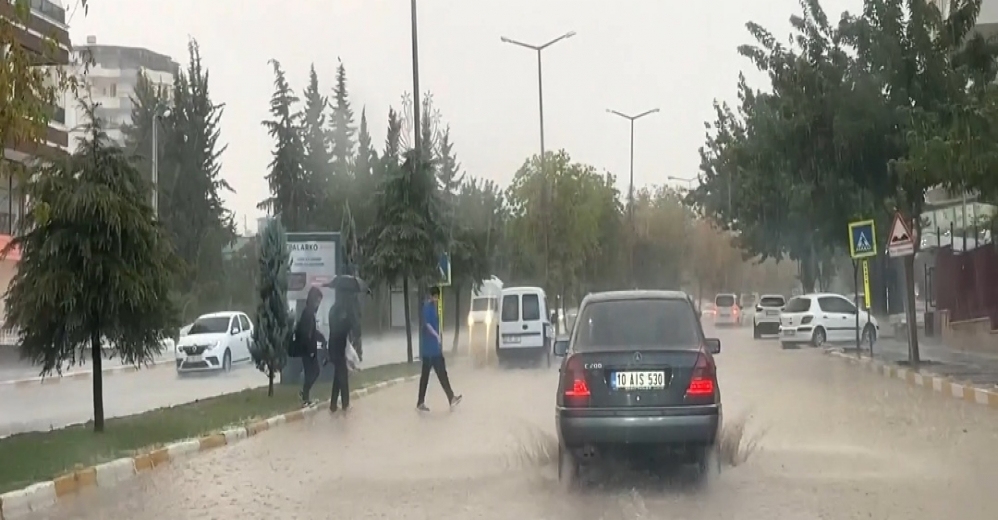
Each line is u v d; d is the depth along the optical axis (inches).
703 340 428.1
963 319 1286.9
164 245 579.5
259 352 784.3
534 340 1236.5
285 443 581.9
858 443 529.0
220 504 409.4
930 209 1638.8
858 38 989.8
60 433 579.8
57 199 538.9
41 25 1220.5
